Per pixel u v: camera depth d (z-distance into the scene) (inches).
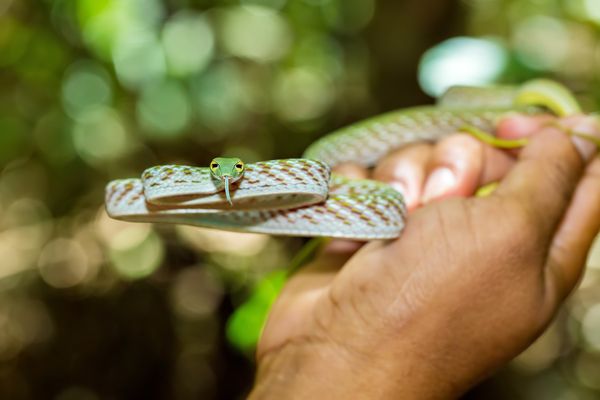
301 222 13.9
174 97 30.9
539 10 37.2
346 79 34.9
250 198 13.8
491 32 38.1
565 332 39.1
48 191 32.2
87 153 31.3
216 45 33.6
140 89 30.8
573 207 14.4
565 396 36.8
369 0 34.6
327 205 13.7
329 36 37.0
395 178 15.9
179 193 13.3
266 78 36.7
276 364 13.9
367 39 29.9
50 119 31.4
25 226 32.7
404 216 13.3
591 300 40.0
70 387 25.2
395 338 13.0
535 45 37.6
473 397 28.0
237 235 28.6
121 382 25.1
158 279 26.6
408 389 13.1
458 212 13.2
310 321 13.9
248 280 27.2
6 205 33.2
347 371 13.1
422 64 25.5
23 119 31.6
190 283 27.0
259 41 36.5
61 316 26.3
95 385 25.2
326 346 13.4
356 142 17.8
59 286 27.3
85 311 26.2
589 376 38.1
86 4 28.9
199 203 13.7
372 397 13.0
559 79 30.8
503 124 16.0
